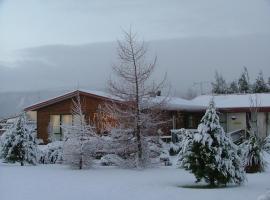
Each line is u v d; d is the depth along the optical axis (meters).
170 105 28.00
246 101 38.06
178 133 26.27
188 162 13.02
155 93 19.81
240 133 32.25
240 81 64.69
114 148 18.91
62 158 20.64
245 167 17.16
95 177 15.30
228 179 12.68
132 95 19.09
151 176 15.55
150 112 19.22
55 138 29.72
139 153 18.70
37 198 10.86
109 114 19.38
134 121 18.86
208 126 12.97
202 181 13.62
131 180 14.36
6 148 20.95
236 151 13.09
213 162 12.66
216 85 63.44
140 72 19.27
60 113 29.91
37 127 30.59
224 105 37.81
